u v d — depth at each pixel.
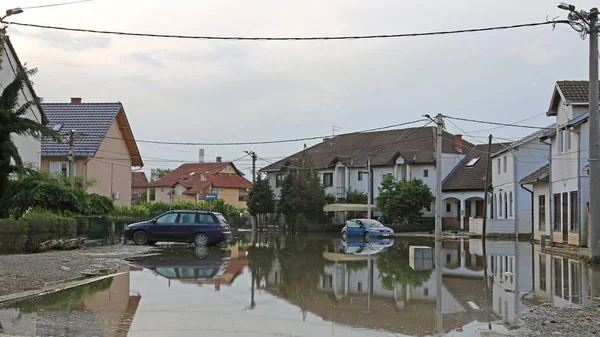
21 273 15.76
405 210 55.03
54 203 28.47
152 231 29.44
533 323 10.02
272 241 37.62
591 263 20.88
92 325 9.50
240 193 89.06
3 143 23.06
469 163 59.28
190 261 21.48
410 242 37.25
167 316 10.36
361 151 67.88
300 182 57.69
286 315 10.62
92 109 47.91
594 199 20.81
